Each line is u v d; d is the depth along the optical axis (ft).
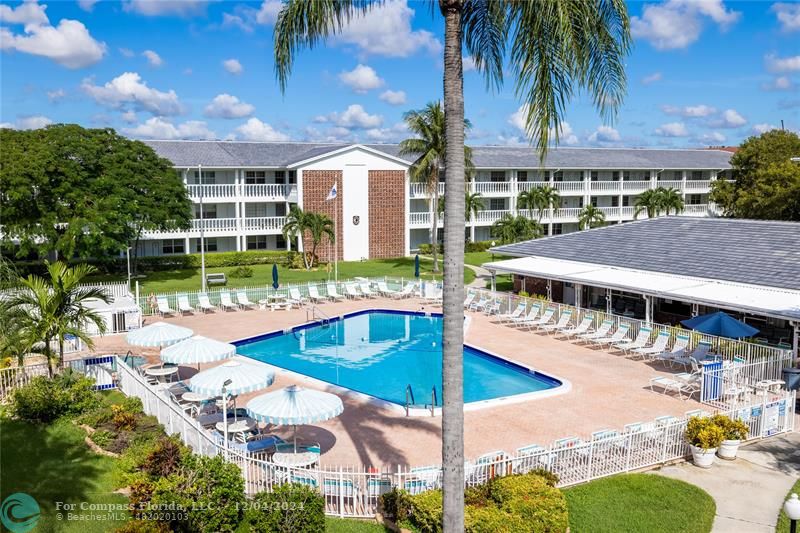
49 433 55.88
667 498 46.06
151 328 71.00
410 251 215.72
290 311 123.85
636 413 64.59
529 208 208.33
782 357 73.61
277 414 46.70
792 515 34.94
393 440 57.47
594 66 35.06
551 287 125.90
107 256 140.26
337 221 193.16
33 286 67.92
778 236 106.11
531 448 49.60
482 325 109.29
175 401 61.93
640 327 91.66
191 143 202.49
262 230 190.90
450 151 33.14
